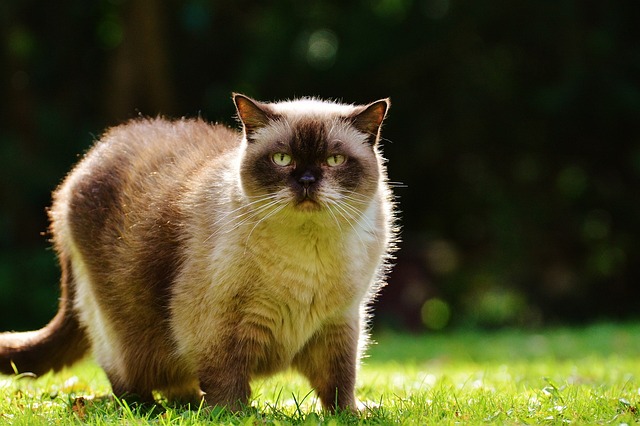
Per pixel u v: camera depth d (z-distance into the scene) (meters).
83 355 7.33
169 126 7.14
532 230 19.91
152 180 6.53
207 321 5.85
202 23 18.52
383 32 19.33
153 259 6.23
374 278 6.39
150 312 6.33
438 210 20.64
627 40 19.16
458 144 19.73
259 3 20.08
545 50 19.28
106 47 20.25
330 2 19.64
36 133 19.05
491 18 19.00
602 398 6.09
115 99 18.66
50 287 16.66
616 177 20.06
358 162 5.99
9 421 5.41
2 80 18.92
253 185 5.82
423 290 18.91
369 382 7.92
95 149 7.16
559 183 20.16
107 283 6.50
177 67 20.31
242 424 5.14
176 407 6.45
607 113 18.67
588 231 20.25
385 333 17.03
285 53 19.45
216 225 5.90
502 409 5.79
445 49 19.23
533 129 19.66
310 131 5.91
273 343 6.00
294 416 5.63
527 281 20.16
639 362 10.36
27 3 19.36
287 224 5.70
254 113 5.99
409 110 19.77
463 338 15.32
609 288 20.50
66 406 6.00
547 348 12.96
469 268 20.33
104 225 6.57
